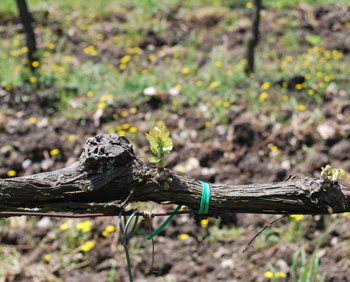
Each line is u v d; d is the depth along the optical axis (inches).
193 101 148.8
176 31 187.8
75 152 133.9
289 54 175.5
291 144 134.0
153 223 113.6
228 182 125.8
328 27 190.7
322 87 151.0
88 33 186.5
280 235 111.7
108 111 145.4
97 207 49.3
